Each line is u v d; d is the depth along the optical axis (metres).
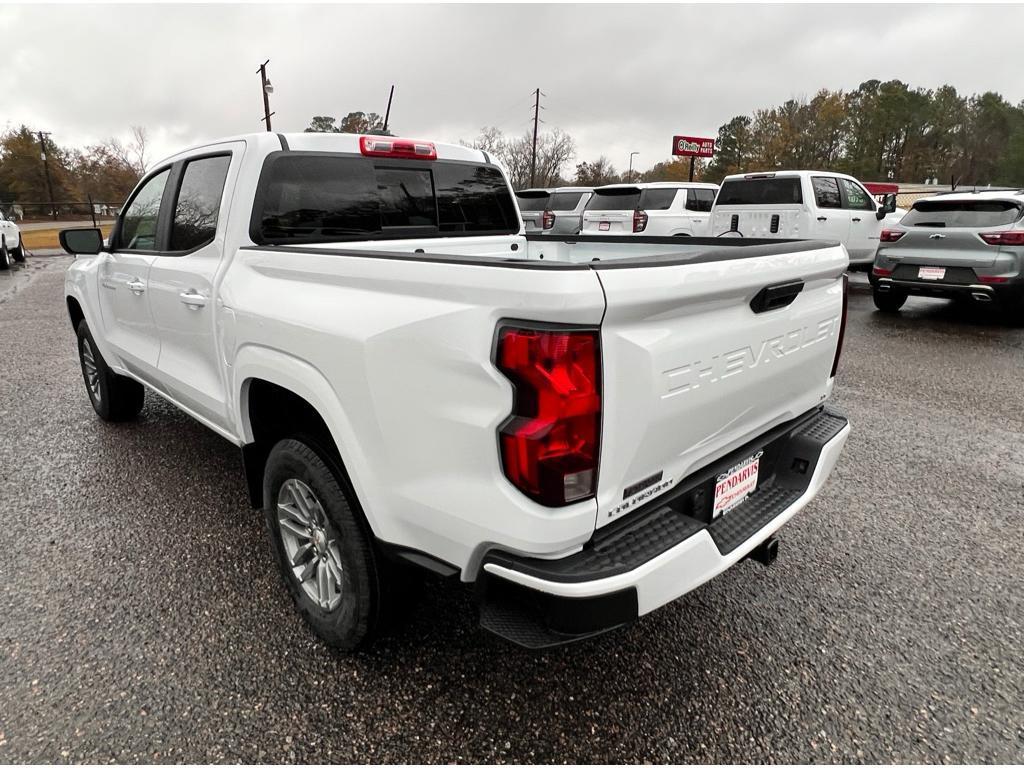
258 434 2.61
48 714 2.05
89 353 4.60
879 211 11.49
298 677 2.22
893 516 3.42
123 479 3.74
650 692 2.19
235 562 2.90
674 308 1.68
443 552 1.80
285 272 2.29
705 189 12.87
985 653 2.39
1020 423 4.85
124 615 2.54
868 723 2.07
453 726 2.03
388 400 1.80
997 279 7.80
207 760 1.90
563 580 1.58
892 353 7.01
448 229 3.42
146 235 3.49
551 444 1.52
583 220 13.09
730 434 2.09
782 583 2.81
